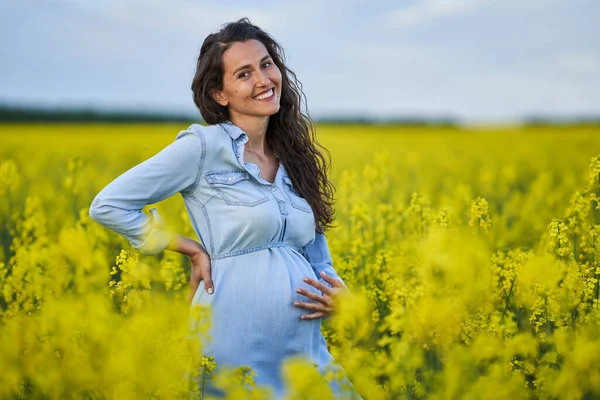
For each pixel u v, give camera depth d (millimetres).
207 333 2809
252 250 2875
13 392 2988
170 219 5480
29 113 32500
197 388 2715
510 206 7234
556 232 3705
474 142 21969
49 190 7211
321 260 3211
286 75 3158
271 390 2584
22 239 4926
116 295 3666
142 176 2795
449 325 3010
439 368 3094
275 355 2855
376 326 3559
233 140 2932
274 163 3094
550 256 3502
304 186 3098
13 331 3014
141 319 2734
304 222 2998
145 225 2820
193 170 2855
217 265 2896
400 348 2916
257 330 2836
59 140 20422
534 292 3369
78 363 2887
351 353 2979
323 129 32375
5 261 5035
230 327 2834
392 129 32812
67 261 4293
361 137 24859
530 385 3174
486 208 4207
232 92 2934
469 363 2816
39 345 3021
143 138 21328
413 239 4508
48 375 2904
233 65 2914
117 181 2801
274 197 2930
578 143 19094
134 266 3344
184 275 4031
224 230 2861
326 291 2895
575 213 4254
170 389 2635
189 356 2656
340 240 4809
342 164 12523
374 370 2896
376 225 5195
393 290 3711
